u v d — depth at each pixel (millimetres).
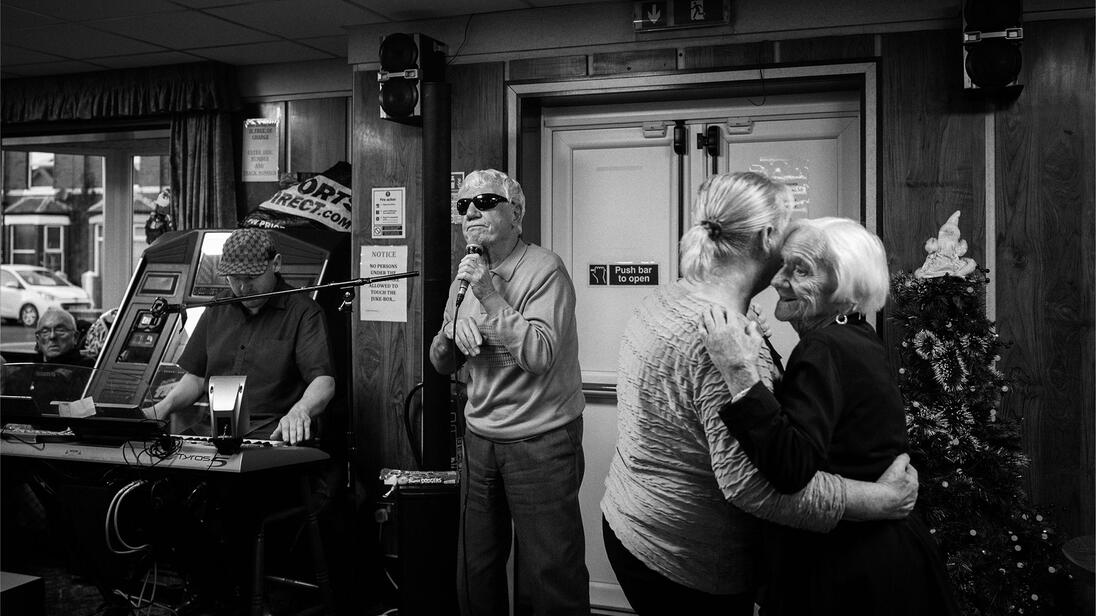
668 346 1771
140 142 5574
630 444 1868
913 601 1721
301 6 3934
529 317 2789
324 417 3693
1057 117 3312
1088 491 3277
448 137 3324
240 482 3113
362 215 4156
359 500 3881
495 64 3934
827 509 1659
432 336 3271
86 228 5863
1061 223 3307
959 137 3385
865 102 3484
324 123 4953
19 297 5914
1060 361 3305
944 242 3225
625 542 1865
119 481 3180
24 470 3514
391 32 4117
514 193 2912
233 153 5105
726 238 1802
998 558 2867
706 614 1841
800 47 3543
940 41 3400
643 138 3979
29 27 4336
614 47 3793
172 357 4004
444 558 3094
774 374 1796
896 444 1769
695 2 3615
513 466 2791
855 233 1787
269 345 3604
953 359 3010
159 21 4230
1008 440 2988
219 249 4203
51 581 4184
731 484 1674
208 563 3342
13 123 5508
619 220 4012
